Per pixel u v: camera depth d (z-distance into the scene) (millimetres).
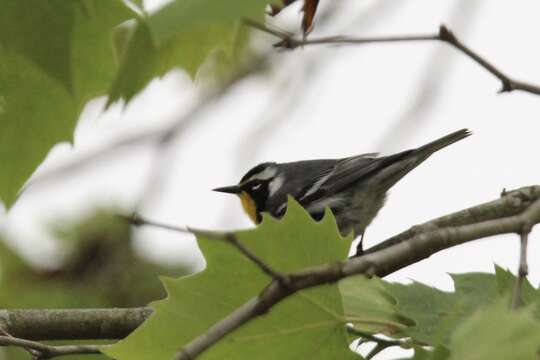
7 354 13180
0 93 7512
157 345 6820
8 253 13586
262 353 6875
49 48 5852
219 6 4652
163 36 4602
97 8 7426
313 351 6914
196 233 5352
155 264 13523
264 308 5410
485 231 6152
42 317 10133
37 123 7609
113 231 13523
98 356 11734
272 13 6539
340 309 6871
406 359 6309
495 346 4363
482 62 7332
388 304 7262
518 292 5816
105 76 7664
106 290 13445
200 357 6805
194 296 6738
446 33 7215
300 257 6664
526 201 10688
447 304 7254
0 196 7648
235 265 6688
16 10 5742
